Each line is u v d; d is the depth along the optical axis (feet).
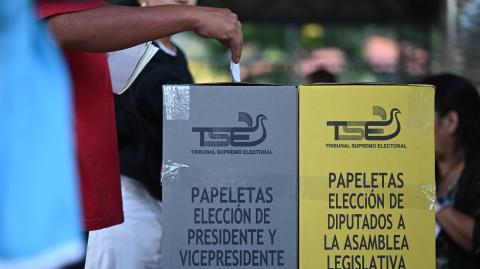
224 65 34.53
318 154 7.33
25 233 4.41
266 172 7.33
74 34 7.09
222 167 7.34
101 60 7.98
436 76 12.00
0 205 4.42
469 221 11.21
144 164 9.94
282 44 44.21
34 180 4.48
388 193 7.34
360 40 45.21
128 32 7.23
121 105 10.00
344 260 7.33
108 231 9.95
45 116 4.56
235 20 7.62
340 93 7.33
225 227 7.35
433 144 7.35
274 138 7.33
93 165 7.88
